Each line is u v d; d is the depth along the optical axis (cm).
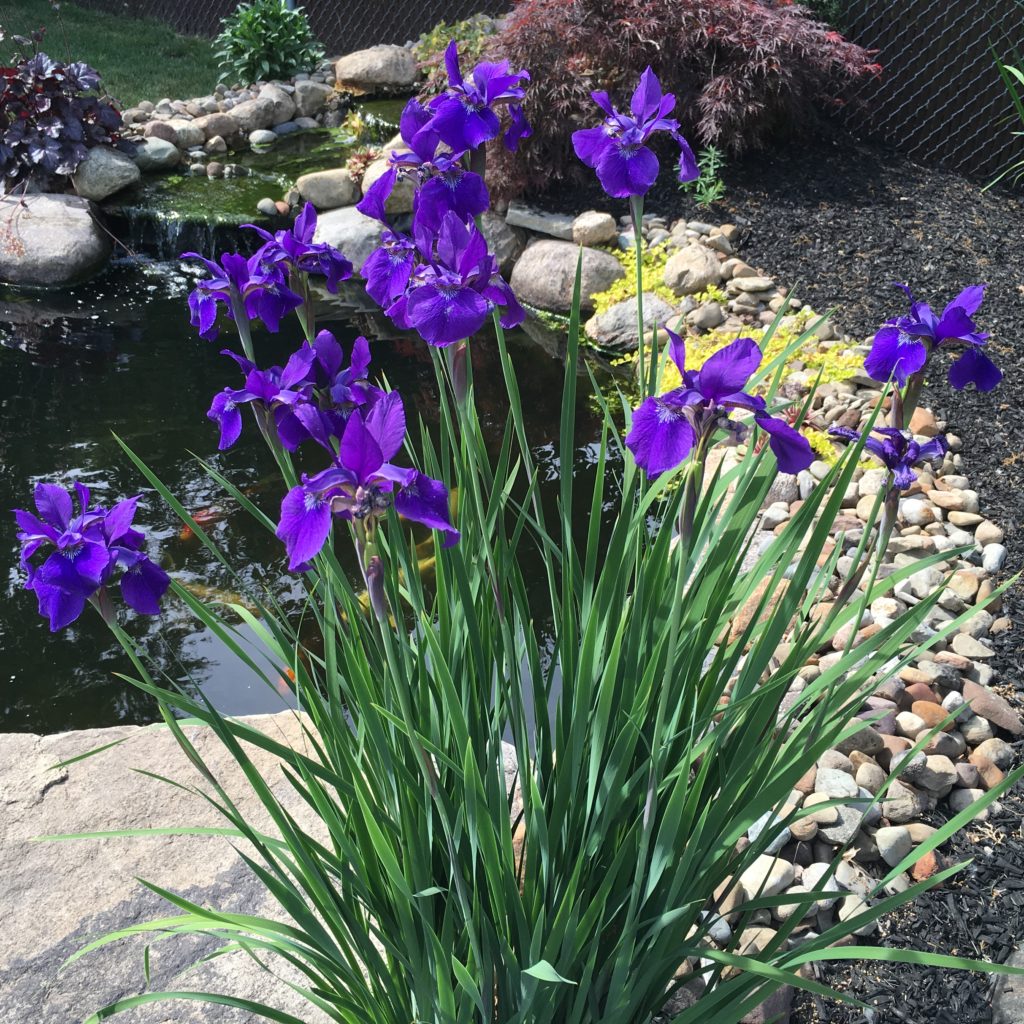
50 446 561
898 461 191
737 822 185
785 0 780
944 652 368
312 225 197
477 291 166
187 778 313
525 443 199
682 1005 254
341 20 1196
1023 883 293
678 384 587
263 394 171
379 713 183
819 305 616
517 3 791
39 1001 251
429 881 188
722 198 724
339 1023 206
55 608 157
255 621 214
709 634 199
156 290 778
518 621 220
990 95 729
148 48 1234
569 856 195
